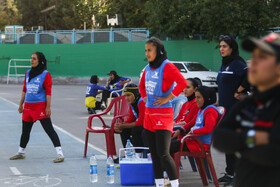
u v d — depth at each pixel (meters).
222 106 8.89
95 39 47.91
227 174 8.84
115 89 21.48
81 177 9.56
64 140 14.16
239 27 36.12
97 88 21.02
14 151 12.40
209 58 41.31
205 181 8.76
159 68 7.63
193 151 8.37
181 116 9.97
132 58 45.69
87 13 60.28
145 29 45.56
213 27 37.03
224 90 8.84
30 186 8.84
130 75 45.88
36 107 10.99
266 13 36.53
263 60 3.88
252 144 4.01
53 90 36.94
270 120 4.00
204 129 8.21
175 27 40.16
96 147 13.00
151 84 7.70
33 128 16.53
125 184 8.83
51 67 49.88
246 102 4.27
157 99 7.65
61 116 20.14
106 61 47.22
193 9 38.47
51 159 11.38
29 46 50.97
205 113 8.34
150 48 7.62
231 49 8.84
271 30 36.56
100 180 9.30
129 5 54.31
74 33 49.03
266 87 4.02
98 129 11.18
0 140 14.13
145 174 8.80
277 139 3.89
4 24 80.12
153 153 7.92
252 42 3.89
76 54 48.81
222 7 35.84
